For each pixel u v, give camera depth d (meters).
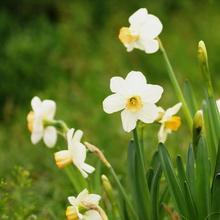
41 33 9.28
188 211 3.65
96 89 8.29
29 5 10.25
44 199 5.24
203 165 3.61
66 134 4.36
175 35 10.11
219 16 10.55
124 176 5.49
